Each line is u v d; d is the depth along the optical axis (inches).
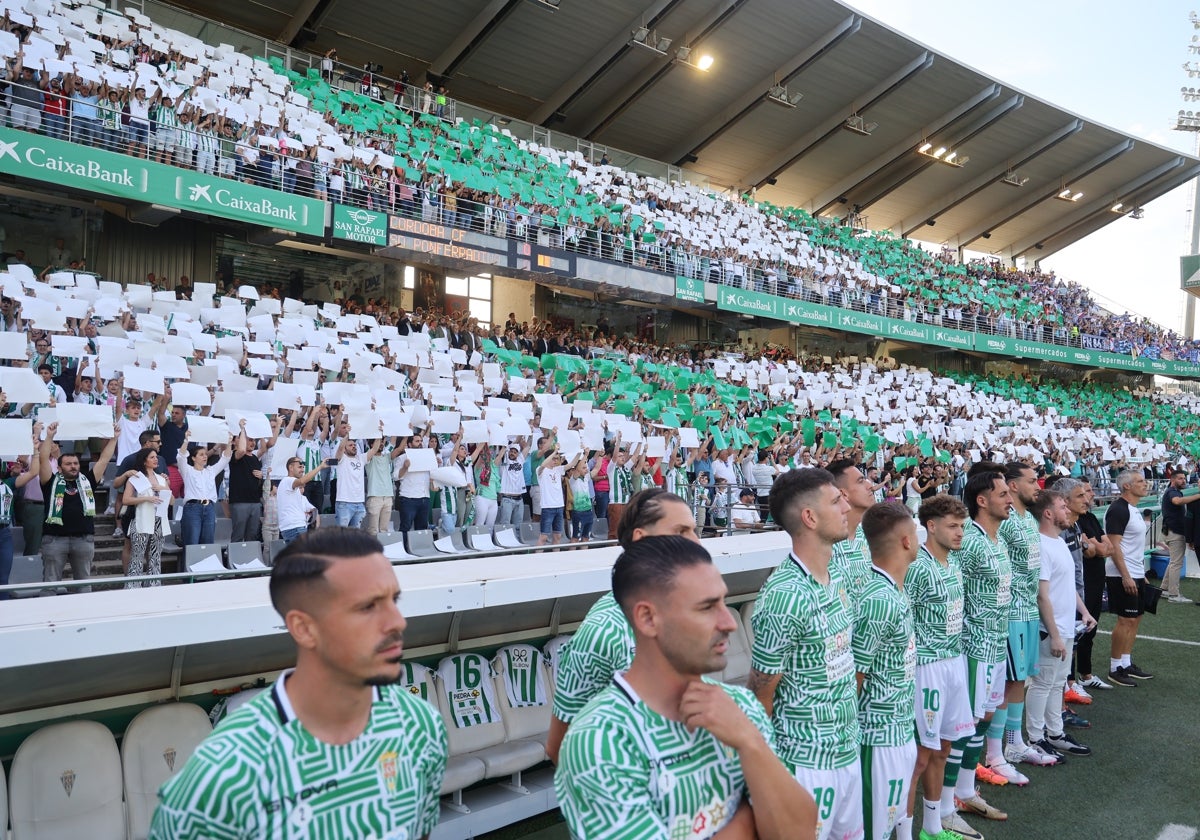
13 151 491.8
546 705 202.4
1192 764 228.5
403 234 663.8
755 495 462.9
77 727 136.7
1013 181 1382.9
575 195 895.1
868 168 1332.4
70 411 268.5
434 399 436.5
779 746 121.6
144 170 541.6
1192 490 453.1
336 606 62.9
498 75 1050.1
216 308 534.0
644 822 65.0
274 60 814.5
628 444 458.6
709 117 1173.1
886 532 148.4
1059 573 238.7
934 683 173.5
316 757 62.9
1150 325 1588.3
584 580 181.3
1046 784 215.5
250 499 333.1
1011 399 1136.2
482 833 178.2
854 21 1010.1
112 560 323.0
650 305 995.9
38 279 510.9
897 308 1108.5
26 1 628.7
